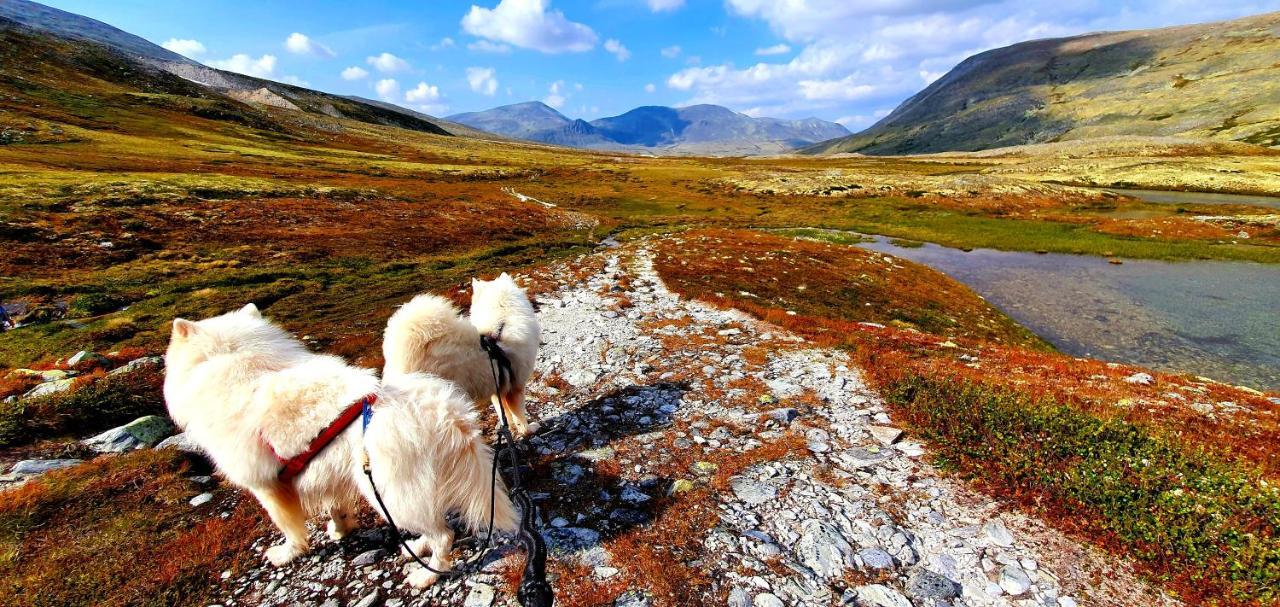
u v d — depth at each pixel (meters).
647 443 7.48
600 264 25.14
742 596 4.55
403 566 5.00
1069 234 49.88
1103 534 5.18
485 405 8.45
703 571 4.86
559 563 4.96
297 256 29.27
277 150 92.31
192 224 33.69
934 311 23.23
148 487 6.35
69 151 58.88
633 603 4.46
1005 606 4.47
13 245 24.98
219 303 19.62
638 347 12.22
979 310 24.75
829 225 57.66
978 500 5.94
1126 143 143.88
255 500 6.10
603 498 6.08
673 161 160.62
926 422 7.71
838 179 92.69
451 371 6.21
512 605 4.45
